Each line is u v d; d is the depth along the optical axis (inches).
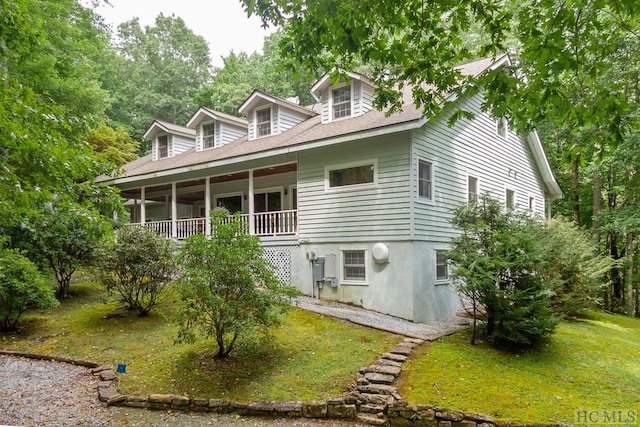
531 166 683.4
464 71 524.7
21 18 171.5
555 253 387.2
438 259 425.7
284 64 217.8
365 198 419.8
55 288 446.9
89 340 324.8
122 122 1159.6
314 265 448.1
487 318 327.0
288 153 473.4
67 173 162.6
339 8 169.3
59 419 212.5
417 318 383.6
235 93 1143.6
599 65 177.2
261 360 273.1
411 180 389.4
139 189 686.5
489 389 232.4
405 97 463.5
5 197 145.3
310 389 238.1
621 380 259.6
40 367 283.9
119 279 374.6
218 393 236.2
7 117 134.0
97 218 179.8
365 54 206.4
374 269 410.6
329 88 492.1
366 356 274.8
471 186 498.0
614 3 164.9
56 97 458.0
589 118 186.1
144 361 282.4
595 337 362.6
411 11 191.0
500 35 193.2
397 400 218.7
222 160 510.0
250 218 516.1
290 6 174.2
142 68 1405.0
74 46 479.8
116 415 220.2
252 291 260.2
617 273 761.6
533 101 192.2
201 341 306.7
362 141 422.3
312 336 311.6
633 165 560.4
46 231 384.5
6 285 328.2
